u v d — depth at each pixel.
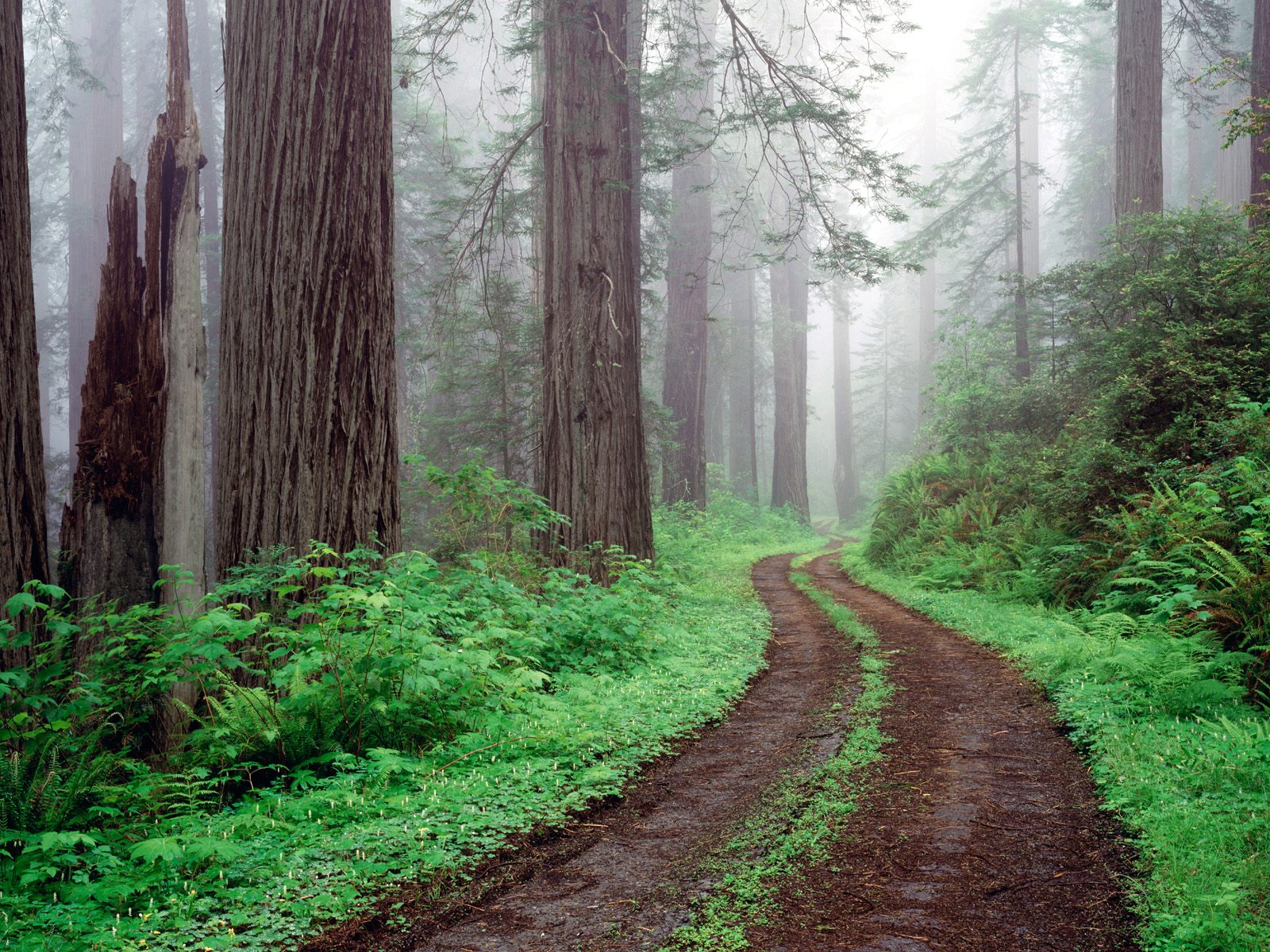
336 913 3.66
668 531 22.47
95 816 4.41
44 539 6.14
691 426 29.31
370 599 5.50
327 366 7.03
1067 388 16.98
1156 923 3.33
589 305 12.72
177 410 7.30
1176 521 8.62
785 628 12.23
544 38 13.73
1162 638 6.86
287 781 5.34
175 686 6.18
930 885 3.93
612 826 4.97
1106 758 5.28
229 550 7.07
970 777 5.43
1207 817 4.16
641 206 22.80
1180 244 13.70
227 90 7.31
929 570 15.59
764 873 4.12
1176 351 11.68
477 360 23.38
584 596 9.59
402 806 4.78
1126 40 17.55
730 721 7.36
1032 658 8.30
